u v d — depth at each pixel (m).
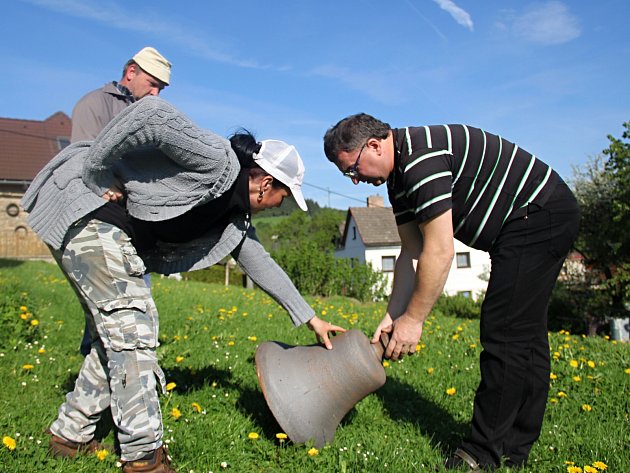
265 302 9.84
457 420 3.51
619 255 18.16
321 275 24.39
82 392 2.67
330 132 2.77
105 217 2.51
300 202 2.65
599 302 18.58
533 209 2.69
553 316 20.20
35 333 5.26
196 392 3.61
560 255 2.74
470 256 36.84
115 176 2.41
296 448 2.88
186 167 2.34
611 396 3.90
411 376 4.42
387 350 2.91
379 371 2.95
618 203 17.25
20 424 2.96
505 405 2.74
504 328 2.74
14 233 29.72
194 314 7.18
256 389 3.79
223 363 4.43
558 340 6.45
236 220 2.81
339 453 2.81
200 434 2.98
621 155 17.30
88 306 2.56
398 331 2.84
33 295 8.41
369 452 2.85
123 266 2.49
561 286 19.91
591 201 18.59
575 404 3.77
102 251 2.45
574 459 2.89
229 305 8.77
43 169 2.55
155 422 2.47
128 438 2.42
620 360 5.00
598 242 18.06
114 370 2.44
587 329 19.47
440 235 2.59
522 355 2.74
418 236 3.18
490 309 2.78
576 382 4.19
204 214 2.62
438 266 2.61
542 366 2.80
